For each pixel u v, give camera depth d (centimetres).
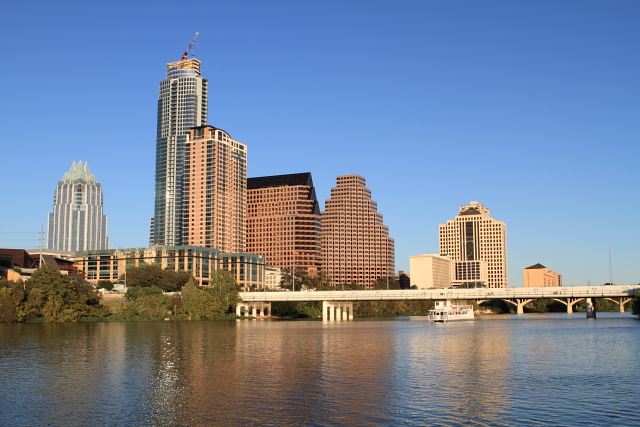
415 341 14150
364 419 6219
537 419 6206
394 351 11912
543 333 16462
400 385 7988
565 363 10019
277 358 10762
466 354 11350
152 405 6838
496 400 7050
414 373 8994
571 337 14962
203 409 6644
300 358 10756
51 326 18825
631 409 6600
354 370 9288
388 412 6500
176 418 6291
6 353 11350
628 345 12788
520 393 7450
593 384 8031
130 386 7950
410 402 6956
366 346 12938
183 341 13962
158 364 9938
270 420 6197
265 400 7069
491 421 6134
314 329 19150
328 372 9088
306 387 7844
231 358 10756
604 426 5941
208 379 8469
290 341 14175
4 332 16162
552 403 6894
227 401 7025
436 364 9956
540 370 9256
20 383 8175
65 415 6438
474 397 7212
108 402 7000
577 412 6475
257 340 14412
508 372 9069
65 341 13650
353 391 7581
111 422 6166
